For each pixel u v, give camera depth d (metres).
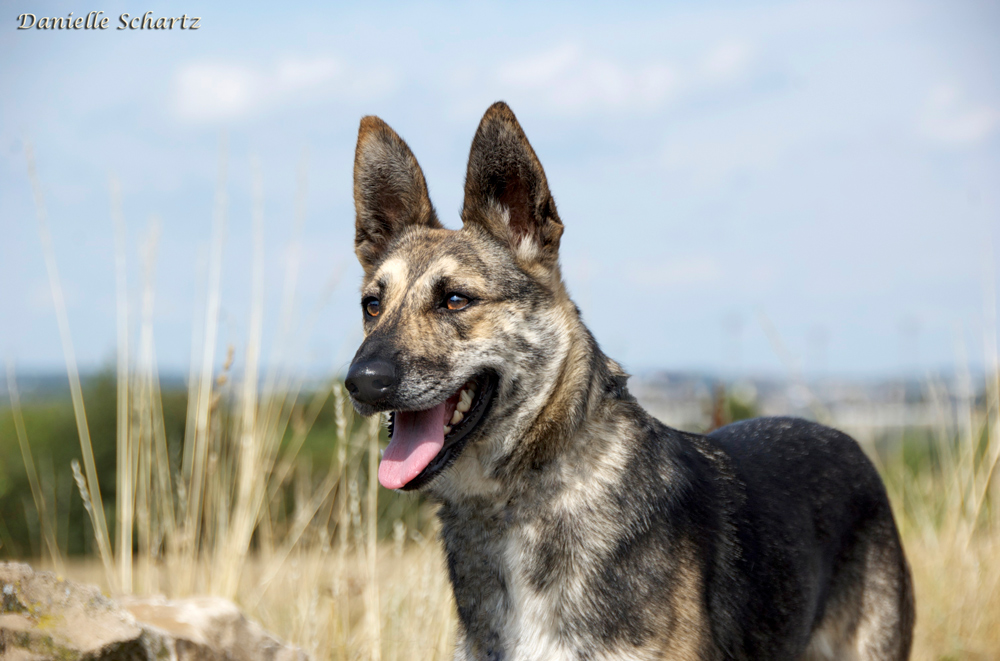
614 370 3.43
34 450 12.34
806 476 3.80
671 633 2.95
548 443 3.12
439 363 3.13
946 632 5.50
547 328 3.28
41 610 2.74
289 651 3.56
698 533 3.15
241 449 5.02
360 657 4.29
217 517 4.97
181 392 10.14
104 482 12.15
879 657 3.88
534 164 3.36
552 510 3.07
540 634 3.02
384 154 3.85
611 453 3.12
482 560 3.19
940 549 6.17
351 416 5.03
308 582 4.87
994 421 6.23
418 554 5.06
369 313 3.59
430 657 4.32
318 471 7.66
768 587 3.38
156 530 4.96
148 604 3.42
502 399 3.18
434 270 3.31
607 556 2.98
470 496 3.21
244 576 5.10
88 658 2.71
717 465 3.54
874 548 3.96
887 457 7.07
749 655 3.32
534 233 3.41
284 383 5.18
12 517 11.32
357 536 4.66
